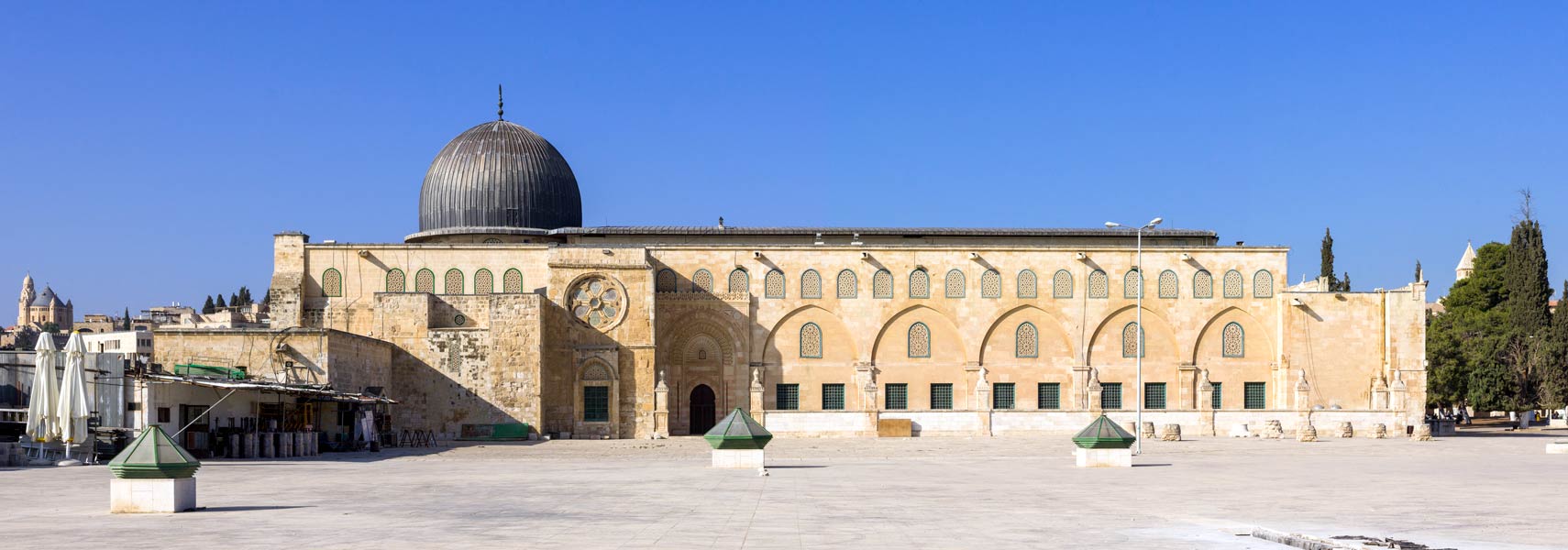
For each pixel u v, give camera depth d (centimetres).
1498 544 2375
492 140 9825
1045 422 8394
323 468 4894
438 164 9850
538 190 9725
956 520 2791
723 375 9062
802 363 9119
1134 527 2647
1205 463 5297
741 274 9119
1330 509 3108
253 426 6341
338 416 6900
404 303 8281
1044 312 9200
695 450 6850
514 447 7225
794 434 8319
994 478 4297
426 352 8262
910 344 9162
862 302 9138
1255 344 9200
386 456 6128
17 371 5684
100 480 4078
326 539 2389
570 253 8788
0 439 5450
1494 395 10594
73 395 5097
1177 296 9188
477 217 9625
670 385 9056
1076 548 2281
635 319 8719
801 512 2959
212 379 5738
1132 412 8438
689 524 2673
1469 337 11719
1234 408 9138
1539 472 4588
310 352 6831
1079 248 9212
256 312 14325
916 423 8369
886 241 9750
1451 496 3506
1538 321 11288
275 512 2948
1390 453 6256
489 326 8306
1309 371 9081
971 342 9138
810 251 9156
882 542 2366
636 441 8181
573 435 8581
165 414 5662
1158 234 9688
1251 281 9194
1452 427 9519
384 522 2706
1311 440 7812
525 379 8262
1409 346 9019
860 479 4194
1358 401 9088
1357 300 9119
